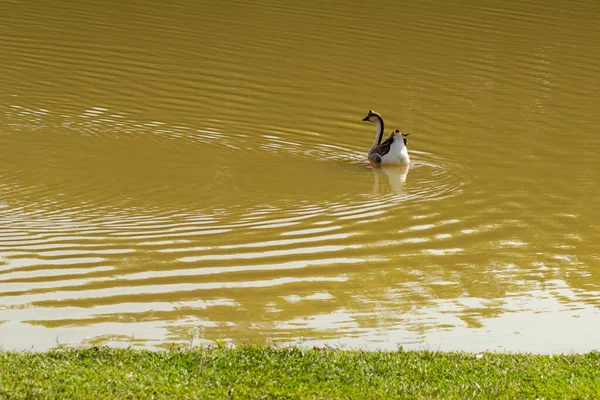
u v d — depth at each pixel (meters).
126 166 20.75
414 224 17.86
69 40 31.44
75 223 17.12
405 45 32.44
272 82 27.94
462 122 25.16
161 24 33.94
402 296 14.46
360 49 31.70
